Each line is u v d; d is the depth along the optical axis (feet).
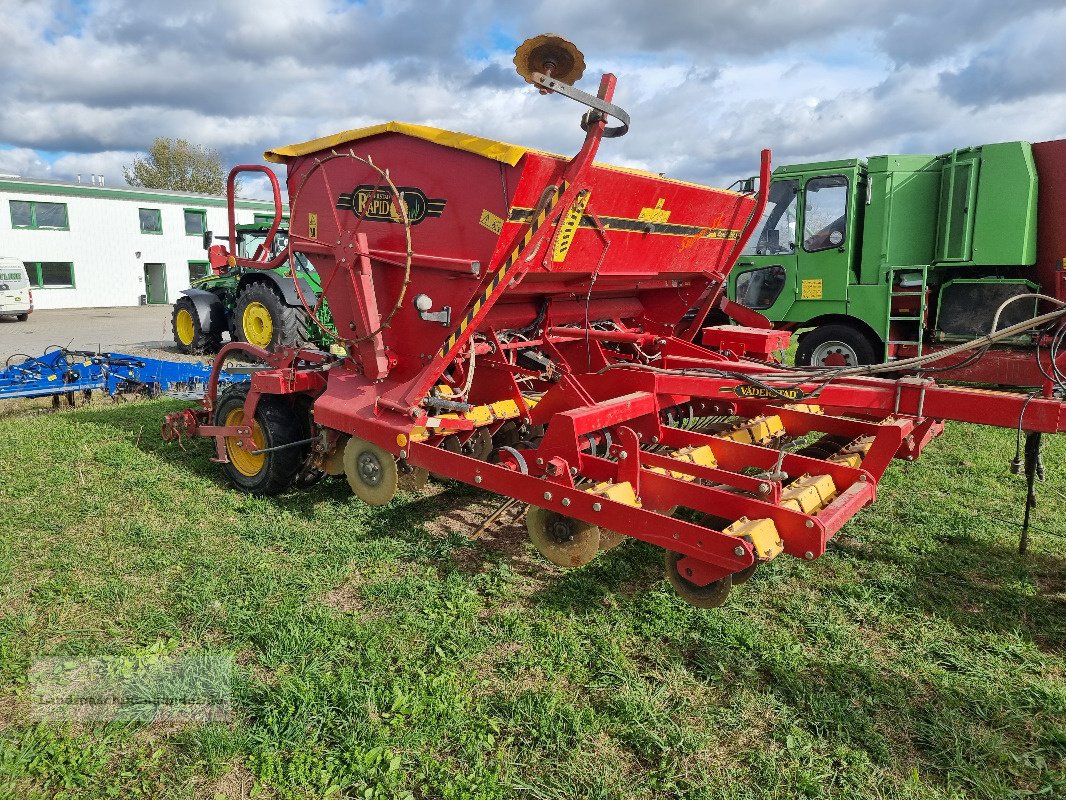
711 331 18.02
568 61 10.19
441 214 12.16
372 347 13.34
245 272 35.88
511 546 13.44
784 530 9.27
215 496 15.85
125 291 85.46
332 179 13.92
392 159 12.73
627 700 8.81
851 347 27.78
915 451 13.17
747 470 16.65
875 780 7.72
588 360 15.90
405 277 12.15
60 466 17.49
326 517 14.82
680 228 15.47
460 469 11.72
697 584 9.87
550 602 11.35
